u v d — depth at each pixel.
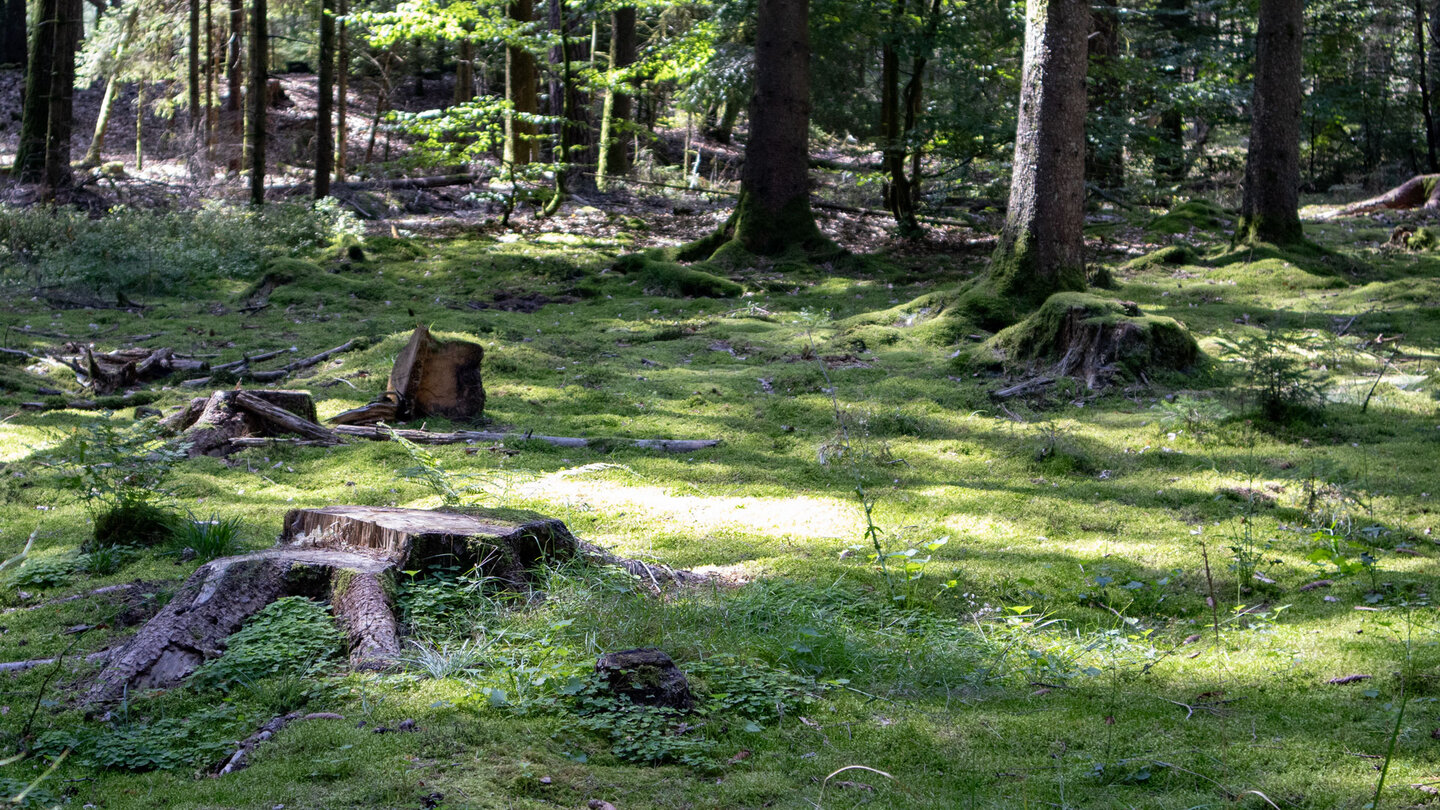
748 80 20.77
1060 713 3.53
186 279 14.06
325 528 4.67
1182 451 7.28
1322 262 13.73
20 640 4.11
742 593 4.62
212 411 7.37
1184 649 4.21
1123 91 19.16
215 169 22.33
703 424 8.27
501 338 10.93
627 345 11.16
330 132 17.97
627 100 23.36
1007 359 9.42
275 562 4.15
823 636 4.06
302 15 30.28
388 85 27.05
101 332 11.27
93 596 4.58
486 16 18.34
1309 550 5.36
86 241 14.26
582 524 5.95
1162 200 20.84
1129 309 9.25
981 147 16.44
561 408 8.66
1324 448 7.20
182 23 23.50
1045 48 10.50
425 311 12.32
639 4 18.77
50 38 18.19
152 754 3.09
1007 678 3.88
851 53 22.59
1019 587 4.95
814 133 31.42
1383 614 4.40
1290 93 14.09
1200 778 2.98
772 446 7.84
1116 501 6.39
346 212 17.22
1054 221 10.62
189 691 3.55
